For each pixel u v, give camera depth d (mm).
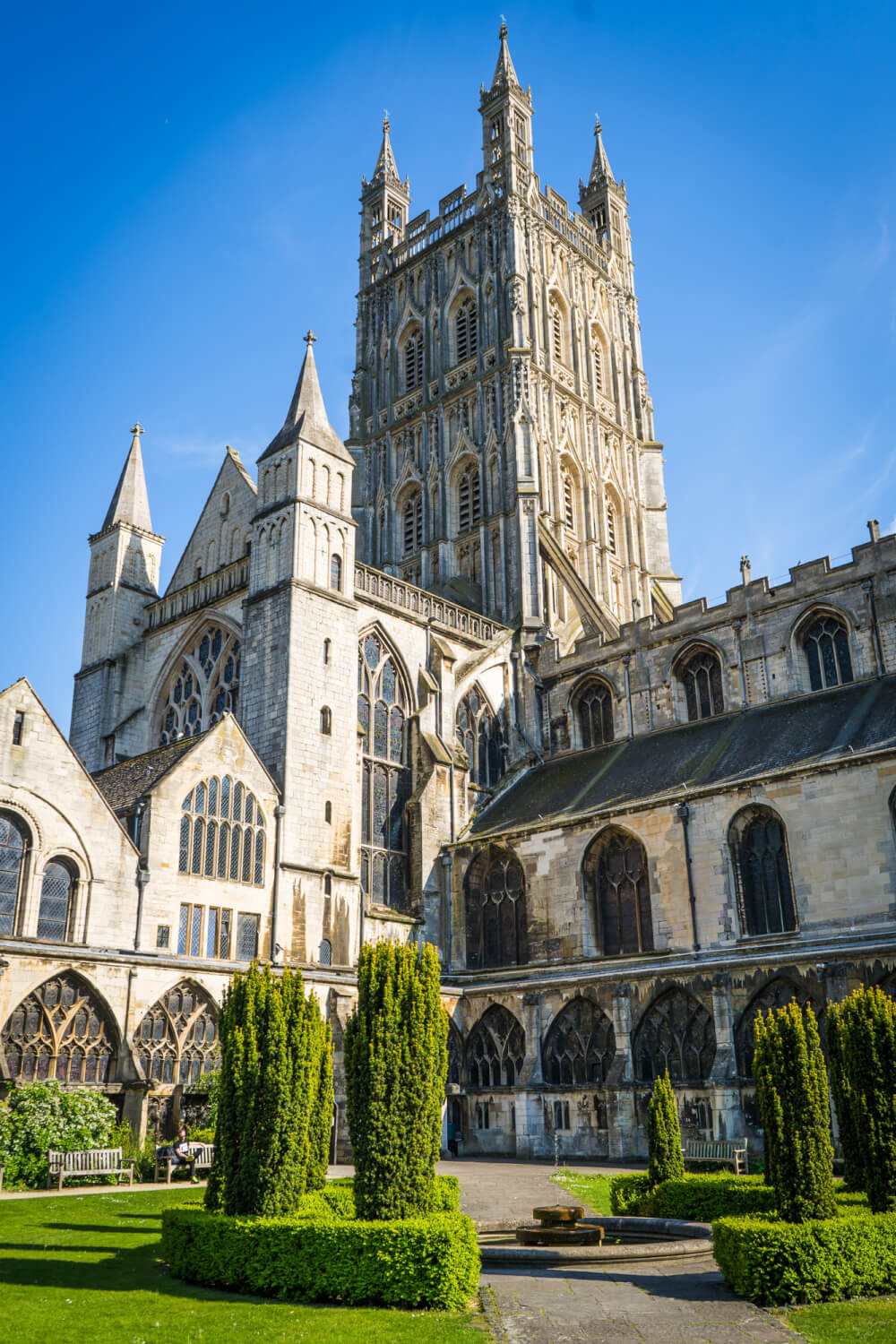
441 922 68312
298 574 64250
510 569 88562
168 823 53406
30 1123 38375
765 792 55969
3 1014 42156
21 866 48281
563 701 79562
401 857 69000
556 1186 39344
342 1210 26516
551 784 73188
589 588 97188
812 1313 20234
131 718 73250
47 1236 26938
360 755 67188
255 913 56469
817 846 53562
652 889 59250
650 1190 31406
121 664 74500
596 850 63000
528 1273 24438
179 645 72688
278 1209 23672
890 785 51875
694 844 58188
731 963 49500
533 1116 54688
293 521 65125
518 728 79875
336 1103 50219
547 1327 19328
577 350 105438
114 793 58438
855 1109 25281
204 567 77125
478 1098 58562
